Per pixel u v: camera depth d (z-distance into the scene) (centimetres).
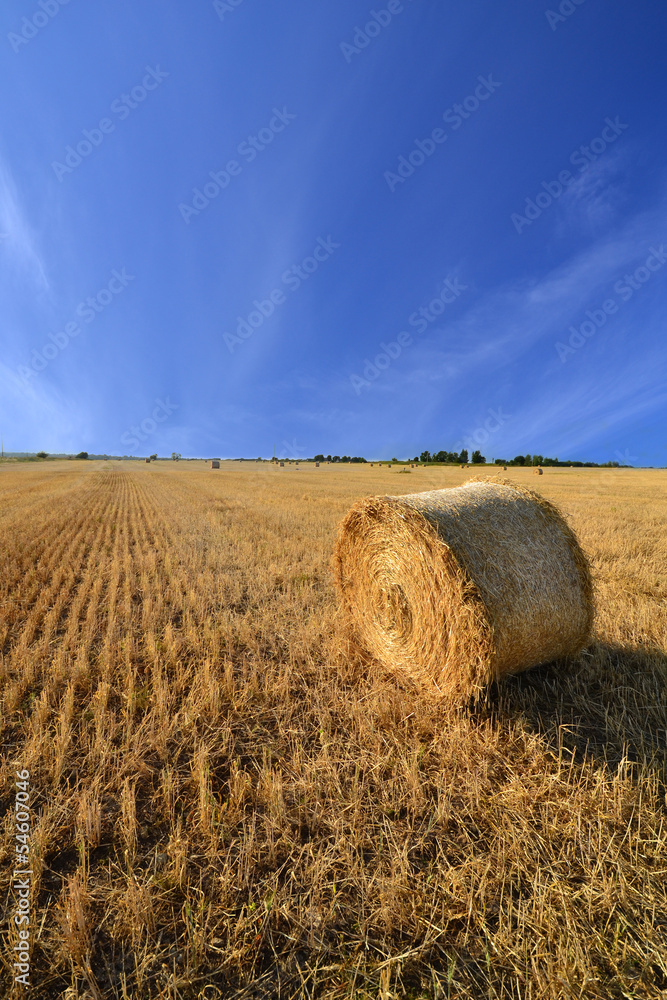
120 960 229
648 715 411
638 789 311
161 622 668
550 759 363
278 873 267
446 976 215
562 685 482
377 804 317
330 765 343
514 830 287
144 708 441
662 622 617
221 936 237
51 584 846
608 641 573
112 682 498
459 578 428
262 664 519
